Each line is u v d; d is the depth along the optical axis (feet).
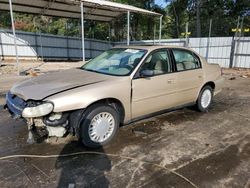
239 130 14.51
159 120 15.96
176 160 10.69
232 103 21.15
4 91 24.67
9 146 11.75
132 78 12.63
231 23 92.99
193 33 103.86
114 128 12.30
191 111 18.19
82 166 10.08
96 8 60.44
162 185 8.86
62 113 10.72
